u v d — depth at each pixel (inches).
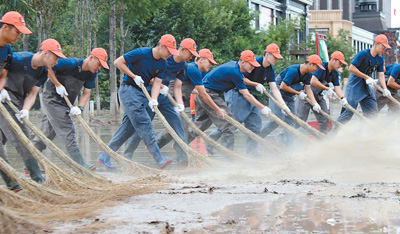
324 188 204.7
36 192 187.2
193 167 281.6
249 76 366.6
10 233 140.2
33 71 238.5
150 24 1283.2
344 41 2054.6
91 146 458.0
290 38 1598.2
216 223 148.9
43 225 148.0
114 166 316.2
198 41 1306.6
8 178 225.0
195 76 326.3
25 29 221.1
